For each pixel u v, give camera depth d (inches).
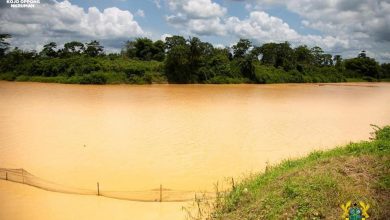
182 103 1696.6
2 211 481.4
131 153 808.9
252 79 3555.6
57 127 1069.8
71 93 2050.9
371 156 430.9
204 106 1608.0
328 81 4303.6
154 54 3713.1
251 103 1785.2
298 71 4109.3
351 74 4785.9
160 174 672.4
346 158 443.8
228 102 1801.2
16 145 857.5
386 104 1913.1
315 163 453.4
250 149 866.8
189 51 3154.5
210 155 805.9
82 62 3097.9
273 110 1545.3
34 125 1091.3
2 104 1519.4
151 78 3063.5
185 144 900.6
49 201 520.1
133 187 599.2
